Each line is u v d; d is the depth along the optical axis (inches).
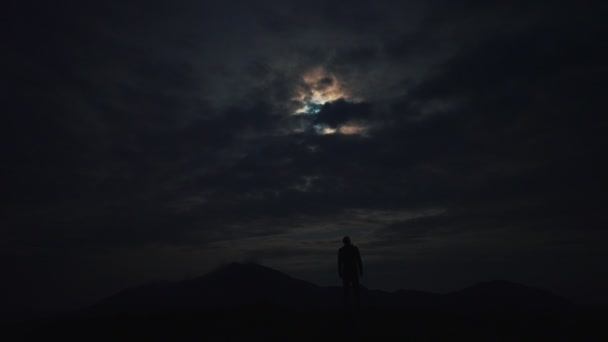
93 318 643.5
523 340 415.8
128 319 615.8
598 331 454.3
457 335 438.9
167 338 497.0
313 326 515.8
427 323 514.0
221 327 540.7
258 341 445.7
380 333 452.4
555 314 570.9
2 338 599.8
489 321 525.7
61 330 601.0
